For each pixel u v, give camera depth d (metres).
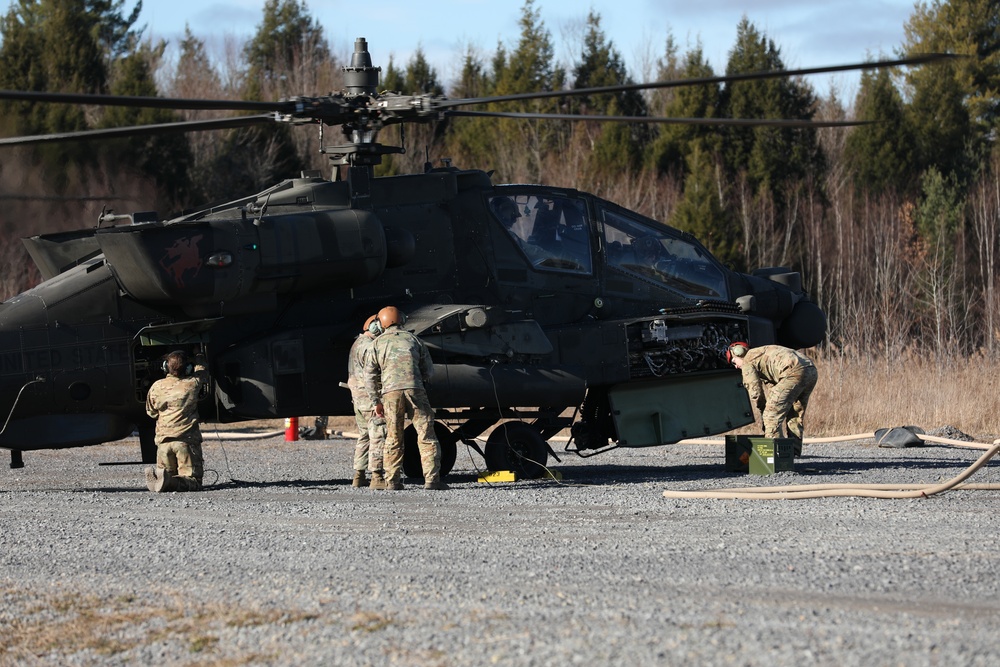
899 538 15.23
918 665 9.02
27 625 11.60
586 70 112.62
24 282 60.31
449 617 11.09
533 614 11.06
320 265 23.55
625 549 14.70
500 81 109.81
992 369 42.91
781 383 25.84
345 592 12.40
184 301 22.62
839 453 31.69
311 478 26.41
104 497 21.73
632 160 100.62
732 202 93.19
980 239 86.38
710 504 19.17
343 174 25.42
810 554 14.09
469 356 23.98
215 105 19.25
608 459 32.62
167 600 12.43
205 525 17.55
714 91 99.25
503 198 26.03
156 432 23.12
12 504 20.80
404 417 22.38
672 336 26.33
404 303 25.06
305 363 24.23
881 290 84.81
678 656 9.45
